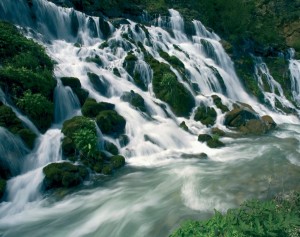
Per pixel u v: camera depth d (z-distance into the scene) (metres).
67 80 13.15
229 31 26.22
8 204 8.77
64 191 9.27
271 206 6.09
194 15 25.75
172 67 17.42
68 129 10.92
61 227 7.75
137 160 11.42
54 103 12.49
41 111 11.56
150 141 12.30
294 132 15.40
